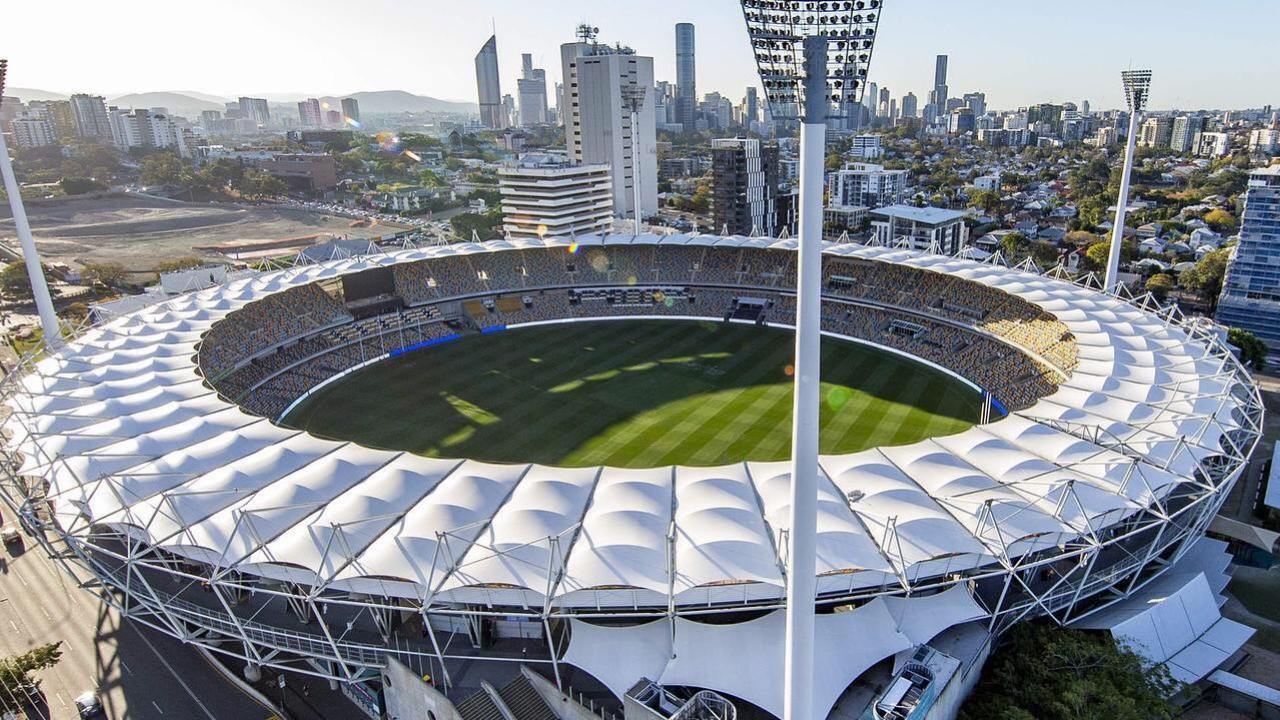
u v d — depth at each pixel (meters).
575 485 45.88
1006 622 44.50
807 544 29.31
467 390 89.38
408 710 41.06
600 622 43.22
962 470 47.47
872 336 101.38
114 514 43.19
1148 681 38.50
